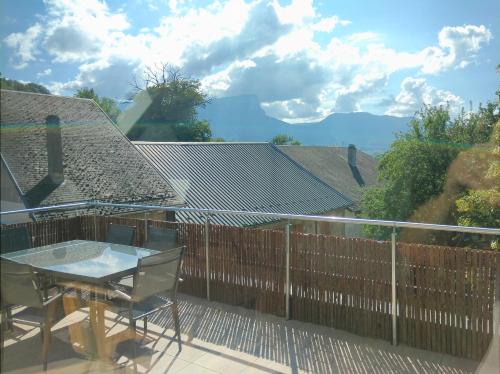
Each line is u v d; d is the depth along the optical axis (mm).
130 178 5395
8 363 2742
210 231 4348
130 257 3459
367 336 3475
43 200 3377
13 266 2824
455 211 8594
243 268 4148
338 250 3602
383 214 11844
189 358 3062
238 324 3713
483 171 7312
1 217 2848
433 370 2889
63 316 3045
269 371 2898
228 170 15211
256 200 14891
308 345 3309
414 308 3240
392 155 10773
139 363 2982
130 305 3082
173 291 3412
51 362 2836
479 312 2963
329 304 3670
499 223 6406
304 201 15992
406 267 3271
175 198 7066
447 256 3082
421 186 10203
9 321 2848
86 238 4383
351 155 19203
